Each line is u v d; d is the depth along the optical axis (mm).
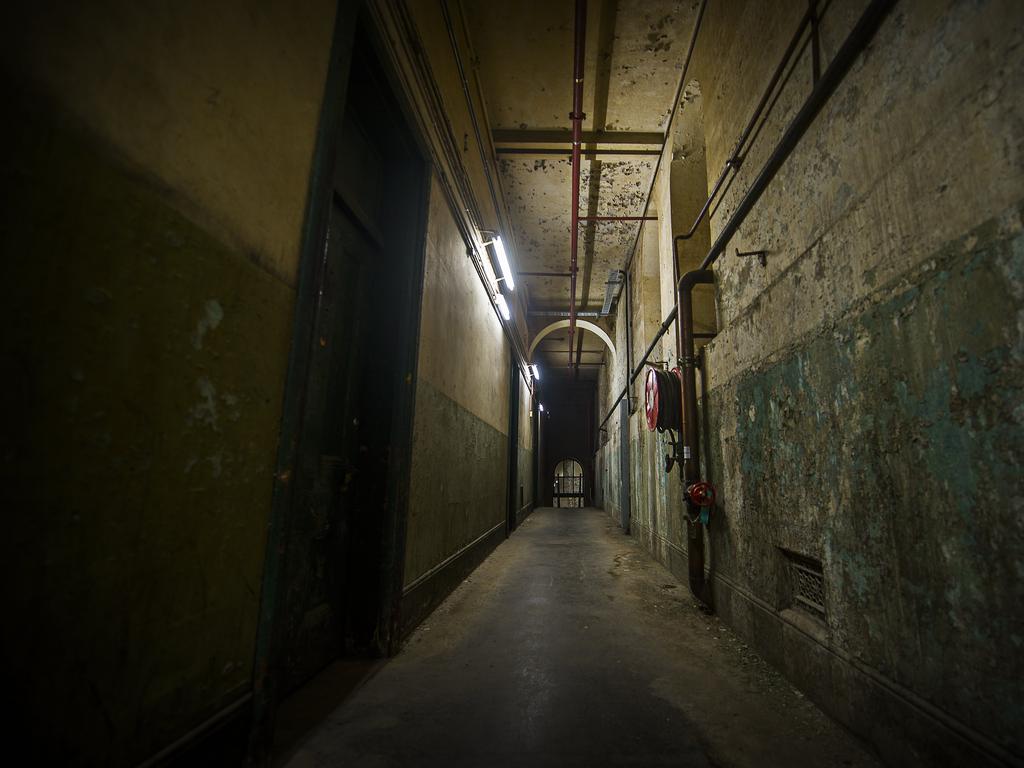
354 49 2430
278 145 1579
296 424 1677
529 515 13750
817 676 2119
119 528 1029
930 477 1484
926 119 1485
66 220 906
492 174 6055
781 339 2494
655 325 7516
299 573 2291
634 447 8594
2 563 809
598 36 4645
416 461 3230
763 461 2725
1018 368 1183
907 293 1573
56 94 887
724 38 3455
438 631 3172
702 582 3723
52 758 887
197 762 1258
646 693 2252
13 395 822
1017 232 1177
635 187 6953
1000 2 1229
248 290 1434
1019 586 1185
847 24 1937
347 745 1797
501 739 1844
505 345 8141
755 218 2826
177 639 1195
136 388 1062
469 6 4410
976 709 1309
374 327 3062
